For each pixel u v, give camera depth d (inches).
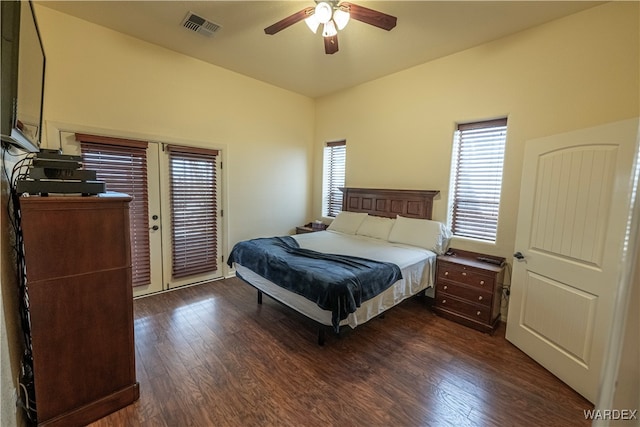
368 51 124.6
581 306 74.5
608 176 69.3
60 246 57.6
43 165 59.6
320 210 198.8
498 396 73.2
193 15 101.3
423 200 138.3
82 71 106.5
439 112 131.9
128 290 66.9
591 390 71.1
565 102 96.7
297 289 89.7
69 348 59.6
